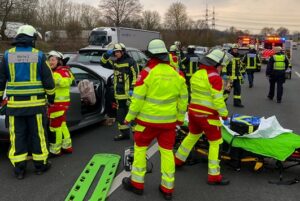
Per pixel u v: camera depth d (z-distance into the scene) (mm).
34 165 5445
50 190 4832
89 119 7672
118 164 5727
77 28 45938
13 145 5199
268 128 5355
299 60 46625
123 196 4684
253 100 13148
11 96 5113
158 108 4480
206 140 5715
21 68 5062
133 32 31141
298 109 11266
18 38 5062
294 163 5867
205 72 4949
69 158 6074
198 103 5047
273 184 5180
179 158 5598
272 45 34500
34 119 5234
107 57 7461
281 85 12578
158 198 4664
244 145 5352
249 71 17047
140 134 4617
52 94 5312
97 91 8000
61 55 6191
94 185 4941
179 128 6008
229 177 5406
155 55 4449
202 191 4910
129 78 7074
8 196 4645
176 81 4512
